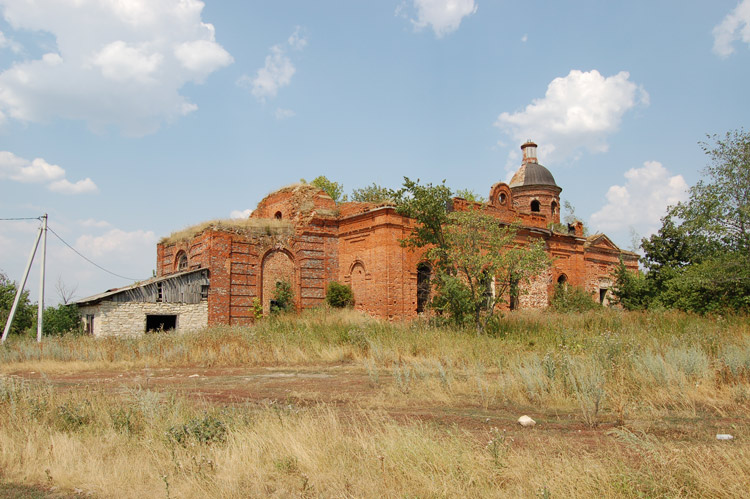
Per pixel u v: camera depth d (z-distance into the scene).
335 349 18.28
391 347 17.80
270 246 31.02
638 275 48.22
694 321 18.97
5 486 6.11
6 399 9.42
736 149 23.22
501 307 33.84
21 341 24.41
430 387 11.27
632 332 17.05
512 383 10.76
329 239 32.97
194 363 18.00
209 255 29.25
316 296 32.12
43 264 27.94
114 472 6.24
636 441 6.11
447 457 5.72
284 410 8.61
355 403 10.15
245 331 22.06
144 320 27.23
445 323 22.00
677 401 9.38
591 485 4.93
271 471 6.09
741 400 9.29
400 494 5.17
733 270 22.25
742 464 5.15
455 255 22.45
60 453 6.89
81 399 9.67
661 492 4.78
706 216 23.84
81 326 29.38
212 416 7.96
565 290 37.97
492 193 36.31
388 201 30.08
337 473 5.77
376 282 29.75
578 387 10.10
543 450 6.19
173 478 5.99
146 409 8.45
